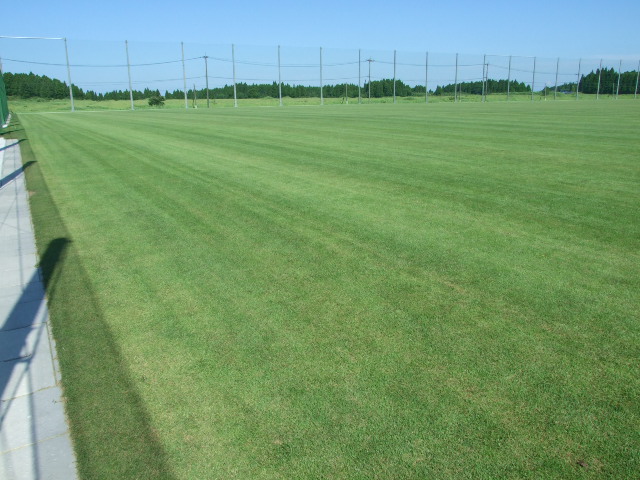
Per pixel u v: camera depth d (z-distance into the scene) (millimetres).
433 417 2434
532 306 3529
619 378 2697
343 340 3178
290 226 5629
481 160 9539
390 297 3748
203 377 2857
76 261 4848
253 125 20328
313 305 3674
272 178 8383
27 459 2301
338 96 60781
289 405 2574
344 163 9633
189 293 3996
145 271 4508
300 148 12102
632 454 2168
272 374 2852
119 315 3680
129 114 35406
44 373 2988
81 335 3410
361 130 16766
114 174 9422
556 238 4934
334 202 6602
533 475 2068
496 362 2875
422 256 4547
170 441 2369
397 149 11414
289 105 52406
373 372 2820
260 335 3289
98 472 2205
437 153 10602
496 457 2172
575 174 7977
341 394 2641
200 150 12375
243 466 2191
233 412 2547
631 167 8508
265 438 2352
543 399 2543
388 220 5699
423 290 3846
